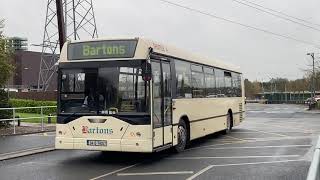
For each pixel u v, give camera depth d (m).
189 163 12.04
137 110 11.52
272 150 14.69
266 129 23.72
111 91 11.70
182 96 14.20
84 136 11.83
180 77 14.15
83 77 11.98
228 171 10.74
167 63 13.08
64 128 12.01
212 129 17.67
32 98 41.91
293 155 13.48
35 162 12.33
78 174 10.46
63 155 13.70
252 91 119.69
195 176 10.10
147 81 11.56
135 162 12.27
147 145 11.45
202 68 16.66
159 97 12.23
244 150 14.75
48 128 20.97
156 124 11.91
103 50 11.92
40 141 16.20
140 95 11.54
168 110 12.91
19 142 15.90
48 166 11.64
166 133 12.67
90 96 11.86
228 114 20.59
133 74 11.62
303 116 38.31
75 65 12.08
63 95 12.12
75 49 12.15
